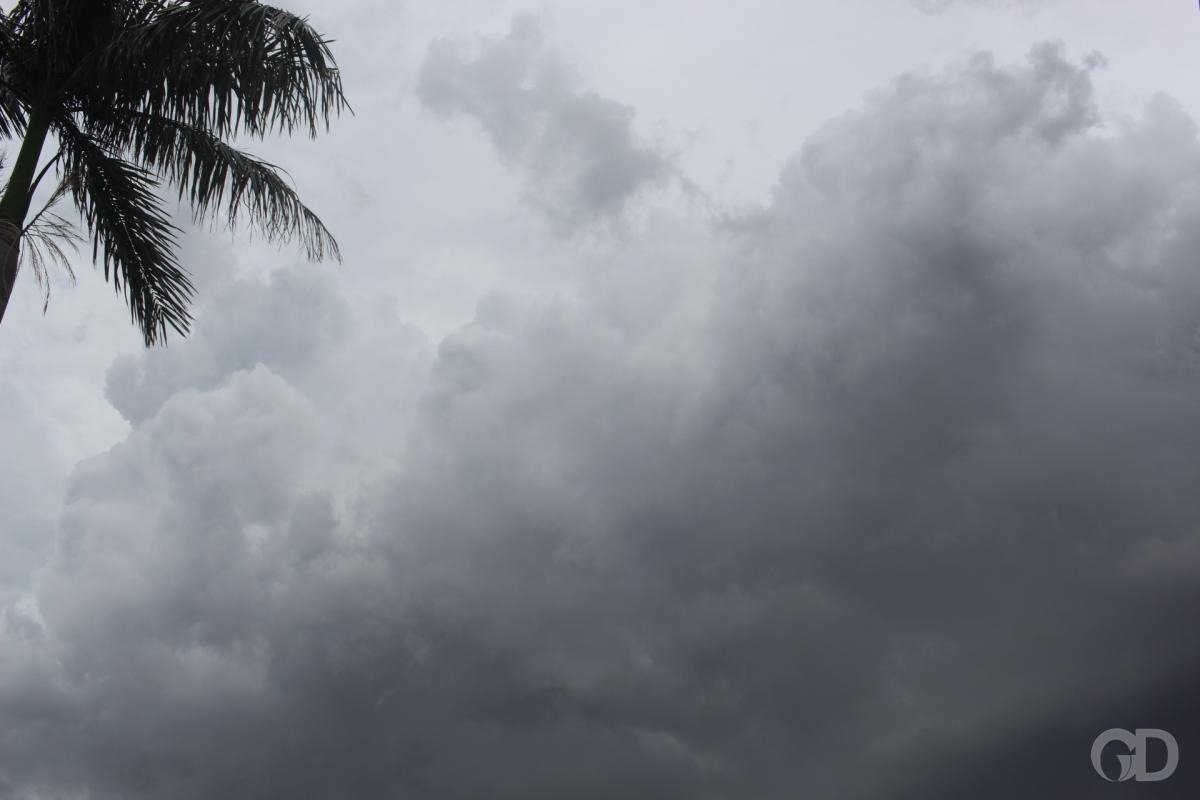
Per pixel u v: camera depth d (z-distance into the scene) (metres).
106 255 9.01
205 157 8.80
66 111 8.67
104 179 8.84
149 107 8.67
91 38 8.65
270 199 9.20
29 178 8.05
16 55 8.41
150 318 9.18
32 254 8.54
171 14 8.14
